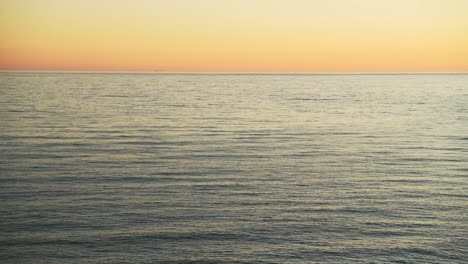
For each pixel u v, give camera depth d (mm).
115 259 17328
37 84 146250
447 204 24000
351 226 20812
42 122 54312
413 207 23484
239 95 108562
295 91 128250
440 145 42062
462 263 17359
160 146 40062
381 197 25234
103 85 149875
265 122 58219
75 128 50250
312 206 23609
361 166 32938
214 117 62562
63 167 31297
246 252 18109
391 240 19312
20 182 27297
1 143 40219
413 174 30469
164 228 20344
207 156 35812
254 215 22125
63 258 17281
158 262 17156
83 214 21875
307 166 32812
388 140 45156
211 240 19203
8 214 21672
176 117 61969
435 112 71062
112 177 28766
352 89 139875
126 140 43094
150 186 26859
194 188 26578
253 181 28359
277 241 19141
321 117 64438
